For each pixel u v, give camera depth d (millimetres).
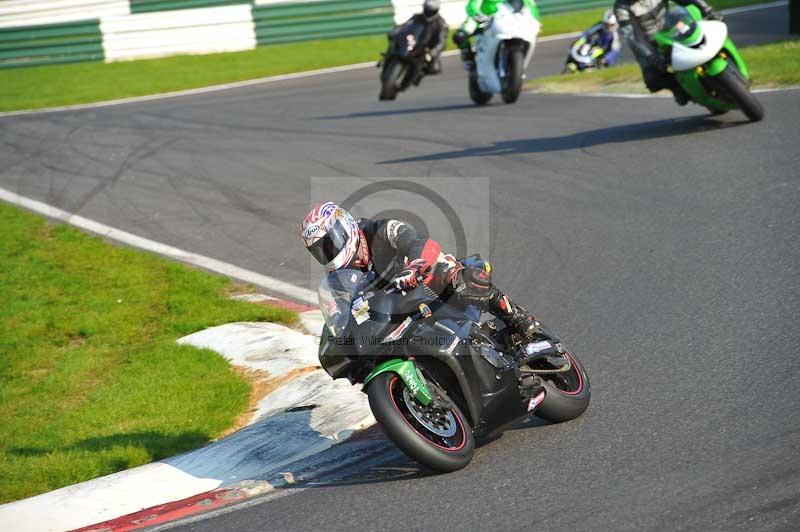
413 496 16656
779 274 25641
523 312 19953
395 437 16609
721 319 23406
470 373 17531
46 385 27688
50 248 40250
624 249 30000
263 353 27375
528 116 54062
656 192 34844
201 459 20828
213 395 25422
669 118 46594
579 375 19969
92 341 30688
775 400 18328
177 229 41406
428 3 63094
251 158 52188
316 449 20328
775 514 14039
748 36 82438
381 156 48406
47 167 55156
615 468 16547
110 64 100375
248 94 79875
